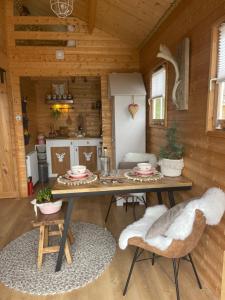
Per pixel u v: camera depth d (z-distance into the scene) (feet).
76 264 7.60
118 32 13.02
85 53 13.83
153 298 6.26
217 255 6.08
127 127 12.65
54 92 19.15
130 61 14.14
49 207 7.47
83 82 19.27
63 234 7.23
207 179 6.63
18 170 14.02
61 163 18.12
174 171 7.99
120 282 6.85
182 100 7.83
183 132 8.21
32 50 13.42
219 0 5.82
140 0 9.05
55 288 6.60
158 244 5.66
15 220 11.00
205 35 6.54
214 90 6.33
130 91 12.36
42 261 7.71
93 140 17.95
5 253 8.32
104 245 8.71
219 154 6.01
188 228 5.14
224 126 6.07
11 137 13.65
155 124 11.79
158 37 10.65
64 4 10.68
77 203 13.03
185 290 6.51
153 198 11.68
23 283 6.82
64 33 13.56
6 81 13.25
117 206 12.50
